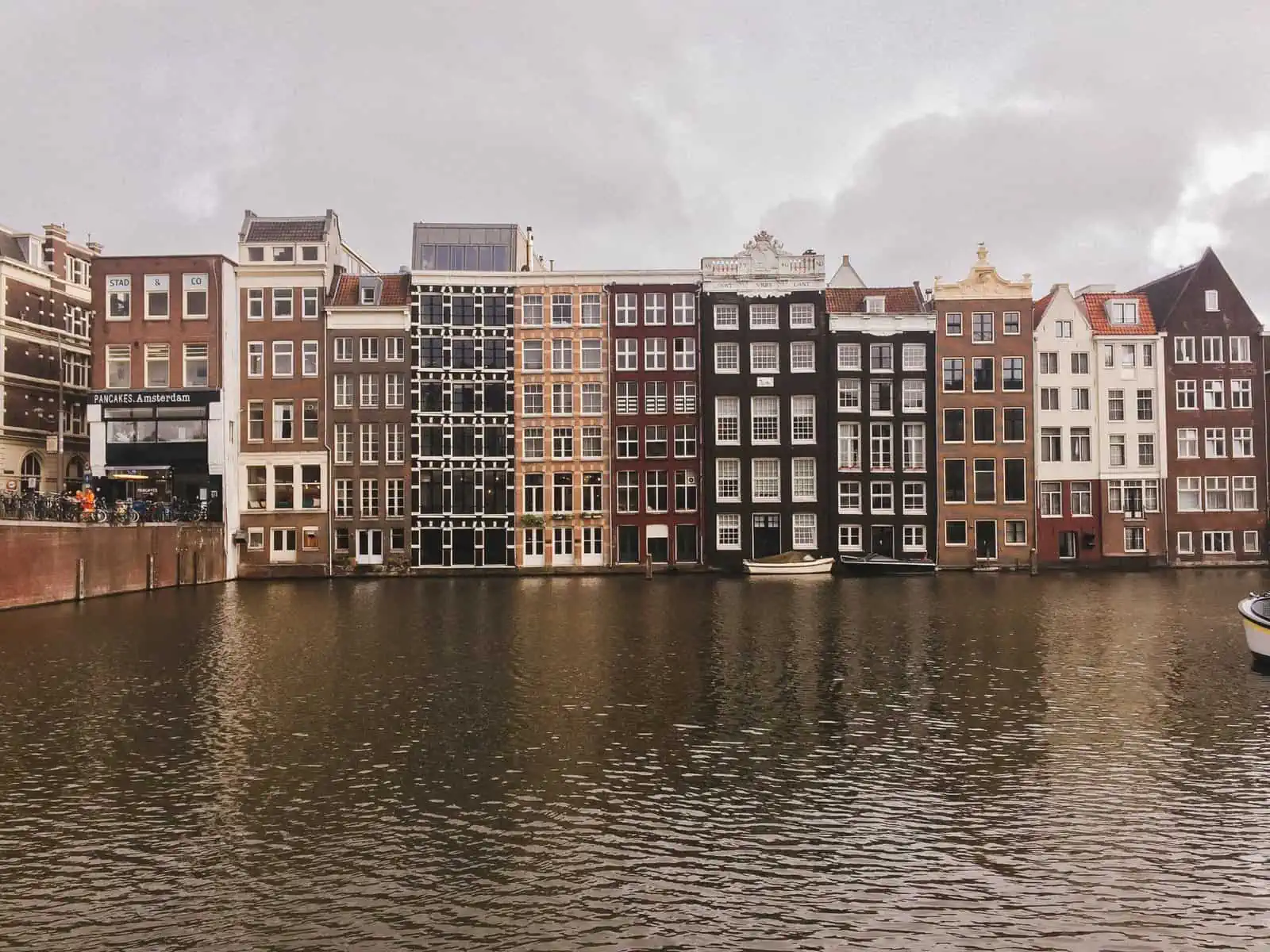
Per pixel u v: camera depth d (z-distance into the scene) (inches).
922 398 3041.3
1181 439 3080.7
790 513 3006.9
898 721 981.2
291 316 2950.3
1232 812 722.8
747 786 784.9
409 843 673.6
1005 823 703.7
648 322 3043.8
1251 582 2532.0
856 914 572.1
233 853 655.8
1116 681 1169.4
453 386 3004.4
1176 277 3191.4
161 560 2490.2
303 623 1734.7
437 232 3189.0
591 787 784.3
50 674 1228.5
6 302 2719.0
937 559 3021.7
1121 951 532.4
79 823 706.2
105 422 2790.4
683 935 550.0
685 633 1581.0
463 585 2615.7
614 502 3034.0
